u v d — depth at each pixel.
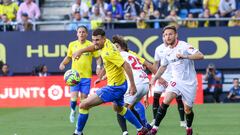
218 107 48.47
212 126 36.25
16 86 52.91
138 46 55.53
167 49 29.19
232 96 54.34
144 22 56.31
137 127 29.00
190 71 29.08
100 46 27.62
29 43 56.34
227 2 58.28
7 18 58.62
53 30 56.69
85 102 28.03
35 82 52.75
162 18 58.09
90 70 37.25
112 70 27.73
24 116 43.50
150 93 51.34
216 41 55.28
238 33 55.16
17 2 62.31
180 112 35.91
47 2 63.47
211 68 54.22
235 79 54.31
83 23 56.56
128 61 30.81
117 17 58.22
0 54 56.47
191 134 30.23
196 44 55.38
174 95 28.95
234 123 37.69
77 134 28.86
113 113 44.44
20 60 56.44
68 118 41.69
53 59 56.28
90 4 60.19
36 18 59.03
